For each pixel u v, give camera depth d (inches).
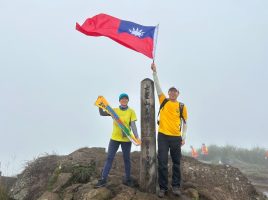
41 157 212.7
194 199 167.5
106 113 163.8
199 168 204.7
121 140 163.0
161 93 163.3
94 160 195.0
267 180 414.0
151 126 163.5
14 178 213.5
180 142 161.8
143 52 166.9
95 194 151.2
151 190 159.9
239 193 195.3
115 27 172.7
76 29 170.1
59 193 166.4
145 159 161.5
